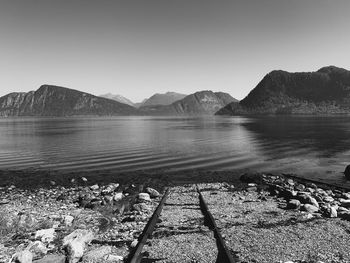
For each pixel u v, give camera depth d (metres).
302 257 11.58
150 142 76.69
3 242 13.62
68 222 17.55
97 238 14.38
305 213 17.89
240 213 18.55
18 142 79.44
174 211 19.67
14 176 37.75
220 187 29.45
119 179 35.12
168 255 11.94
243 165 44.19
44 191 29.80
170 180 33.97
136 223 17.05
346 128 120.62
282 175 36.88
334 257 11.52
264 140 78.31
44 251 12.12
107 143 75.25
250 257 11.62
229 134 100.69
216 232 14.36
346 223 15.69
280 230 14.81
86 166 44.72
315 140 76.44
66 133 115.69
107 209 20.91
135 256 11.20
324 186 30.12
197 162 46.97
